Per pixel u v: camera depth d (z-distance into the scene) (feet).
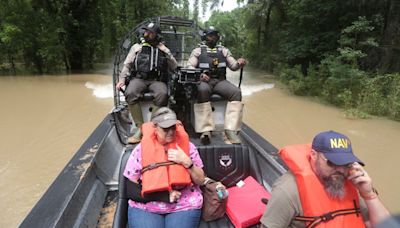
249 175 9.71
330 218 5.41
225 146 9.55
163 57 11.79
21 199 12.54
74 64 55.06
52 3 50.78
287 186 5.70
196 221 7.47
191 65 11.76
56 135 19.11
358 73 28.94
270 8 63.87
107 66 61.21
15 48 46.11
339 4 36.27
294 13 41.22
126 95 11.20
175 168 7.14
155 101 11.16
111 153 11.35
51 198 7.32
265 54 64.39
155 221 7.20
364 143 19.29
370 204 5.45
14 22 45.21
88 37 56.13
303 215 5.55
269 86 39.88
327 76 33.86
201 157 9.31
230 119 11.43
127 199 7.89
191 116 12.06
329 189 5.48
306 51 40.55
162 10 64.34
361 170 5.45
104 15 57.93
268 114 25.70
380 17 32.37
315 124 23.16
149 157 7.18
